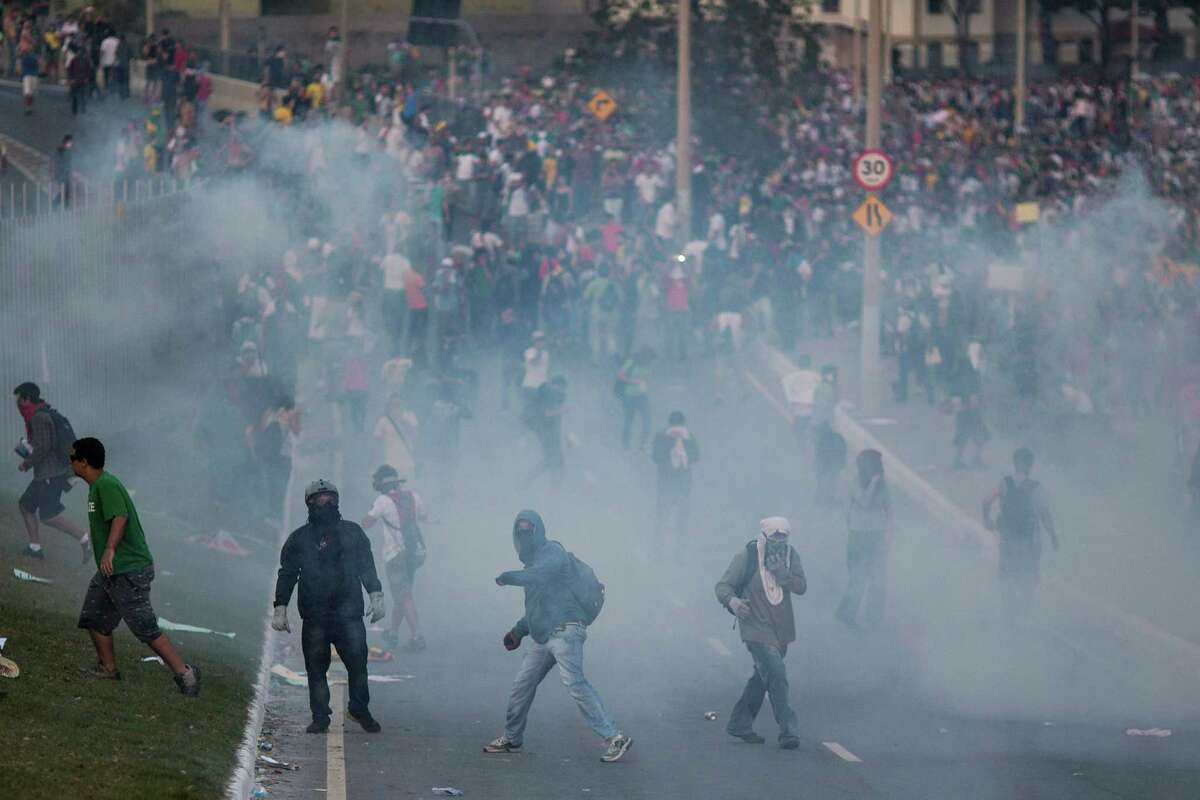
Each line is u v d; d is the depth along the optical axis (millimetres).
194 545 62188
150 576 39000
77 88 152500
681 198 133625
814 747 42000
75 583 50031
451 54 188875
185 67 155625
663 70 169875
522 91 175250
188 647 45531
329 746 39719
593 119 163000
